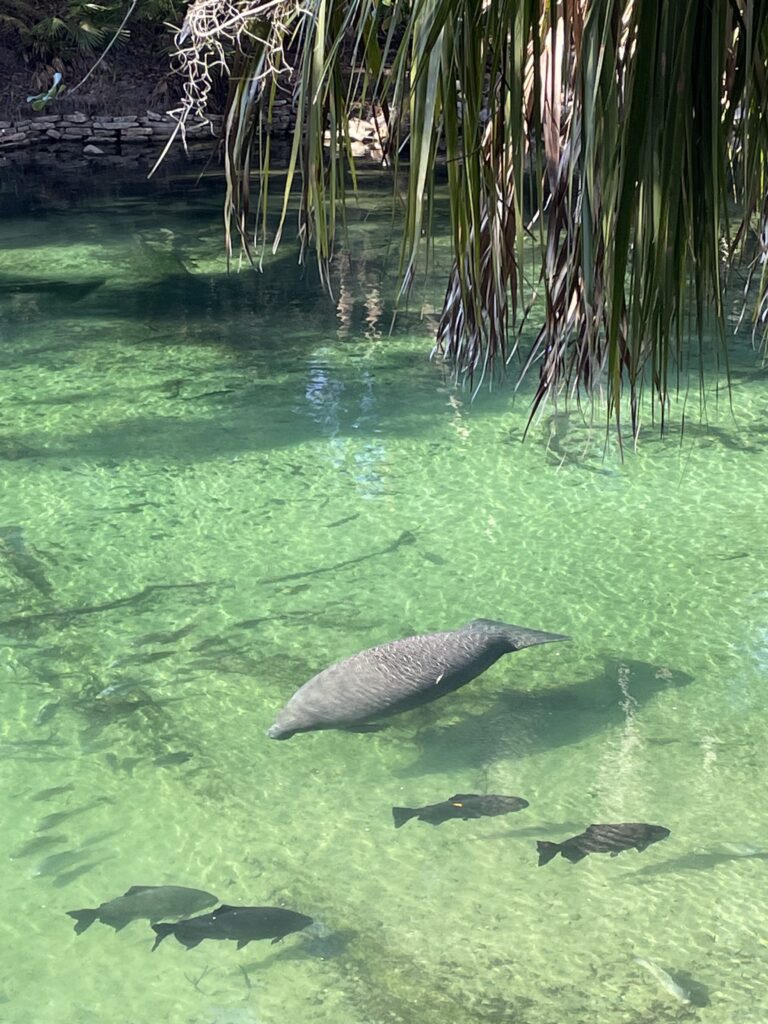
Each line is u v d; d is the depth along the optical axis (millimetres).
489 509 7473
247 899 4066
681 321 1729
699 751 4926
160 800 4672
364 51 2021
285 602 6305
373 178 19609
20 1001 3598
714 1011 3498
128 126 24422
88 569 6734
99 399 9766
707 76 1586
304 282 13773
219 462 8344
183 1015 3533
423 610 6176
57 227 17109
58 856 4324
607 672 5578
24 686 5512
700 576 6504
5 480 8047
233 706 5336
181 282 13883
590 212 1729
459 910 3994
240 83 2223
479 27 1858
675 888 4074
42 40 24781
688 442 8445
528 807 4578
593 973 3674
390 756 4969
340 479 8016
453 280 3904
